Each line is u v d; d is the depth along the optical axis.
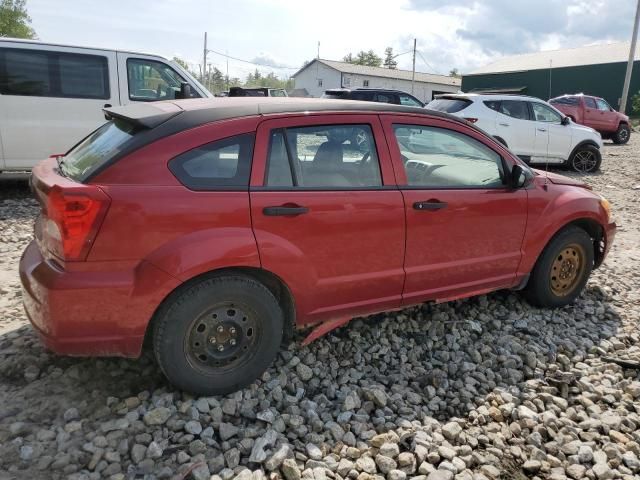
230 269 3.04
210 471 2.62
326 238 3.27
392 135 3.57
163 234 2.82
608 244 4.77
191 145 2.94
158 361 2.96
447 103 12.86
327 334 3.93
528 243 4.20
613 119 21.77
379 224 3.44
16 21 45.72
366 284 3.49
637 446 2.97
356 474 2.66
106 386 3.21
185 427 2.86
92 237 2.71
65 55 7.77
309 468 2.66
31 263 2.98
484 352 3.85
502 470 2.77
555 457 2.89
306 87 60.38
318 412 3.13
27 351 3.50
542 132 12.69
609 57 42.12
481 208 3.88
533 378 3.63
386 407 3.17
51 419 2.91
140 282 2.78
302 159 3.25
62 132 7.87
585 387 3.50
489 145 4.03
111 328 2.81
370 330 4.04
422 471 2.71
